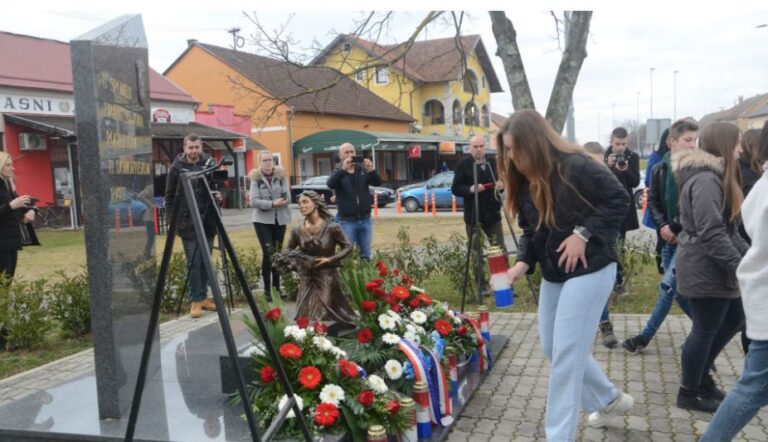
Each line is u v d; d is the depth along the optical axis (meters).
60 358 5.95
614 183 3.18
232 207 29.59
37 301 6.34
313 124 35.47
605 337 5.59
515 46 8.89
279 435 3.29
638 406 4.26
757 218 2.83
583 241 3.15
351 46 9.95
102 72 3.70
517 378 4.91
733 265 3.61
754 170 4.28
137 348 3.99
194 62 36.00
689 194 3.82
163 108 27.23
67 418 3.59
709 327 3.94
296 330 3.65
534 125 3.22
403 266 7.83
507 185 3.52
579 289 3.20
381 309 4.23
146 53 4.57
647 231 15.35
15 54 21.80
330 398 3.36
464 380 4.75
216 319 6.98
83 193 3.61
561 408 3.23
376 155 37.28
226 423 3.43
